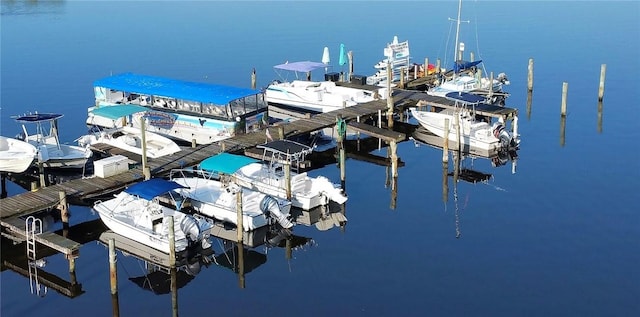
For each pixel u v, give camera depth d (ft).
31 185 136.05
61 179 150.00
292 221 130.82
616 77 244.42
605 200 138.51
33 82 238.68
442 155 168.25
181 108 175.32
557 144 175.42
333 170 158.71
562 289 104.32
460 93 178.91
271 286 106.73
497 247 118.42
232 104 169.89
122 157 138.92
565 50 293.64
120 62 270.46
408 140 179.42
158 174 137.80
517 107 209.36
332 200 136.15
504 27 357.20
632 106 208.13
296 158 144.36
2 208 120.37
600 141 177.27
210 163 133.39
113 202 125.49
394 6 449.89
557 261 112.98
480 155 167.02
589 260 113.09
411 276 108.88
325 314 98.58
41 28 360.89
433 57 276.62
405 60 229.66
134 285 107.04
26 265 113.19
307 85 200.23
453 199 140.67
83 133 184.75
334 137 178.91
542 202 138.10
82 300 102.78
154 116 174.29
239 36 329.72
